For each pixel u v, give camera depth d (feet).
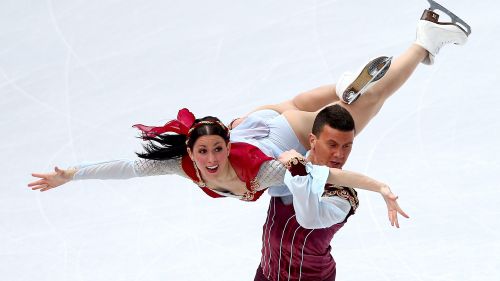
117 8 94.94
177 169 46.80
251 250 61.98
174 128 45.29
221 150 43.50
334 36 87.30
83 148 75.97
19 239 65.00
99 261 61.98
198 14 93.09
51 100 82.84
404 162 69.62
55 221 67.05
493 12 87.61
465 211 63.26
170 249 62.69
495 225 61.57
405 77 55.06
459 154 69.82
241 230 64.39
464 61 81.25
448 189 65.82
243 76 83.82
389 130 73.82
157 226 65.57
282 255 48.98
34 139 77.56
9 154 75.77
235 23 91.25
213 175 44.34
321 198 44.73
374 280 57.47
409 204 64.69
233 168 44.91
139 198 69.41
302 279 48.75
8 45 90.99
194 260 61.31
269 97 80.43
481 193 65.00
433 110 75.56
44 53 89.56
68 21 93.81
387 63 49.90
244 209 67.10
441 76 79.66
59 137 77.66
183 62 86.84
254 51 87.04
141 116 79.87
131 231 65.21
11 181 72.38
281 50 86.58
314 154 45.93
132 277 59.93
